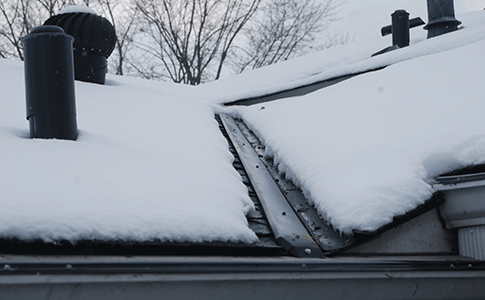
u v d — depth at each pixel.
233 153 4.45
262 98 6.47
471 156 2.84
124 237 2.11
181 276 1.84
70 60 3.17
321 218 3.03
